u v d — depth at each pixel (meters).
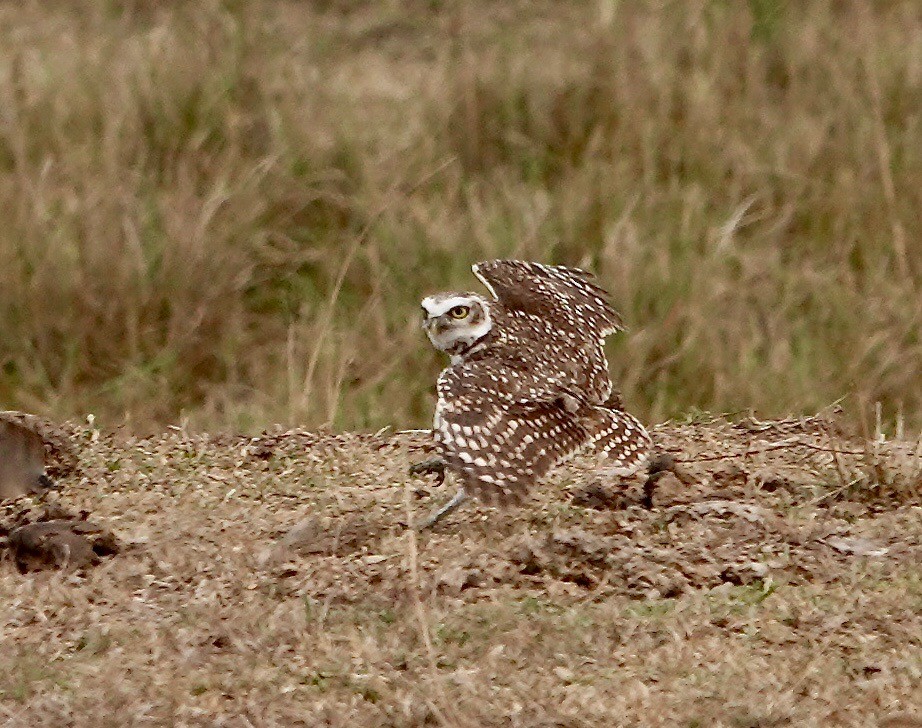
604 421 15.64
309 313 26.59
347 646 14.02
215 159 28.62
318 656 13.82
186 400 25.36
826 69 30.47
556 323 16.81
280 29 33.81
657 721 12.68
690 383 24.62
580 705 12.94
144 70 29.80
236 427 23.33
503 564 15.58
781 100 30.59
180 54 30.12
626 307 25.34
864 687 13.19
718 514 16.81
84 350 25.62
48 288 25.89
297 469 19.17
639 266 25.81
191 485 18.56
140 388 24.92
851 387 23.66
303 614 14.61
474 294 16.59
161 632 14.31
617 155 28.67
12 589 15.36
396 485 18.52
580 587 15.31
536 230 27.00
